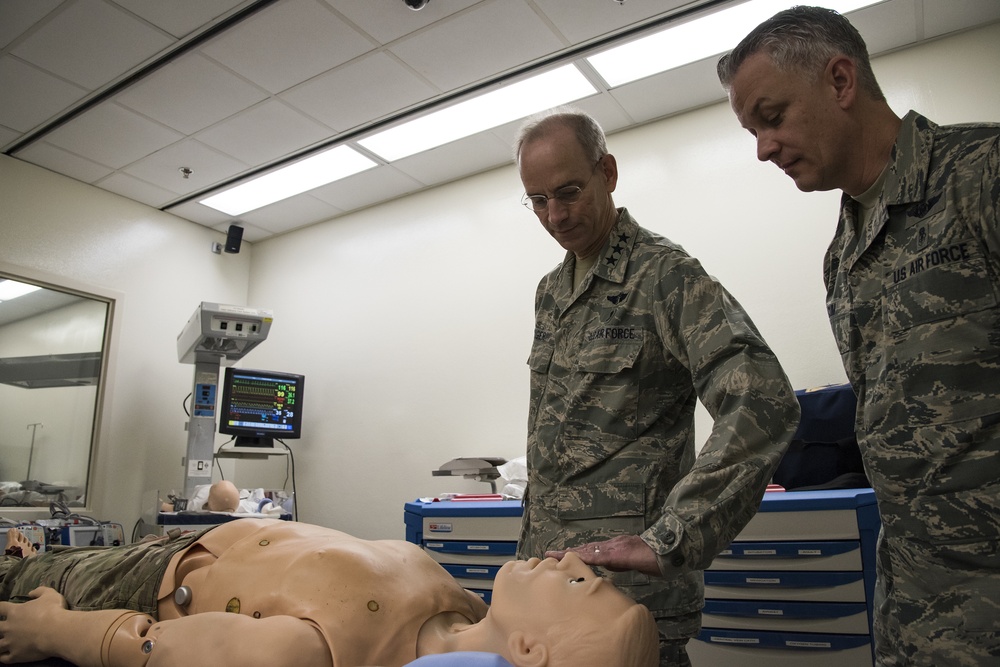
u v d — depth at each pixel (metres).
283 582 1.23
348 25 3.19
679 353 1.29
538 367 1.51
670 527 1.01
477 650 1.10
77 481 4.34
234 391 4.32
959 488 1.04
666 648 1.21
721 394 1.15
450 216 4.54
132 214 4.81
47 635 1.40
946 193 1.07
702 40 3.26
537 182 1.43
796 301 3.27
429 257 4.56
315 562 1.23
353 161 4.33
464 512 2.92
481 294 4.28
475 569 2.85
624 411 1.31
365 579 1.20
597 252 1.50
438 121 3.94
